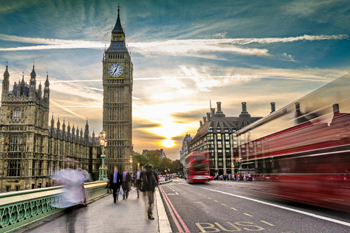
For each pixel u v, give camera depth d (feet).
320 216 35.19
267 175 55.11
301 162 42.34
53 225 31.40
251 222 32.86
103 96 433.07
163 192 83.82
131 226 30.83
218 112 433.48
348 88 33.55
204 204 51.08
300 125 43.04
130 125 453.17
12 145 288.92
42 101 321.73
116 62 437.58
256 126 62.23
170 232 27.55
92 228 29.81
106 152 419.95
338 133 35.04
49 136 341.21
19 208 29.68
